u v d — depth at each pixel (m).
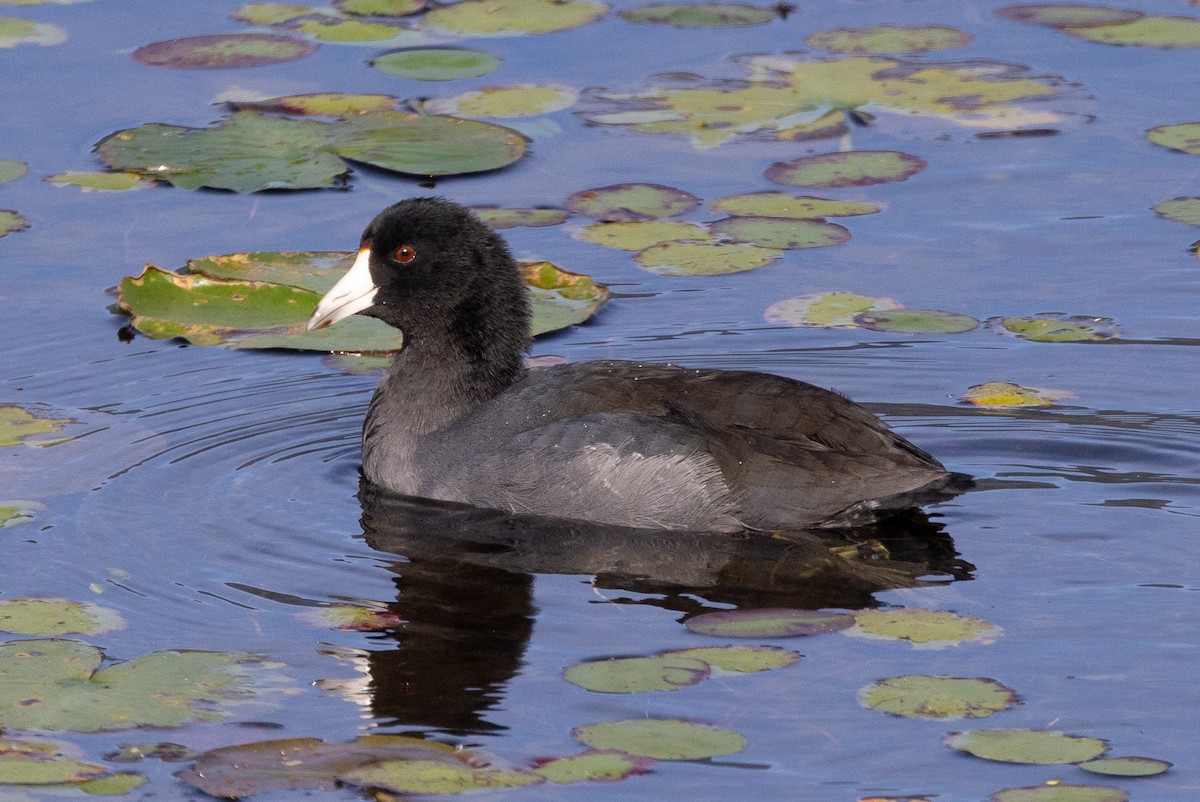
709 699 8.65
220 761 8.12
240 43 19.61
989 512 10.97
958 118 17.95
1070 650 9.10
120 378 13.45
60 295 14.69
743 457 10.92
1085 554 10.33
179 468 11.94
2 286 14.79
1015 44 19.73
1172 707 8.49
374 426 12.08
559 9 21.06
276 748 8.25
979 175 16.77
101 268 15.10
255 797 7.87
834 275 15.04
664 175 16.83
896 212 16.11
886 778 7.96
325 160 16.62
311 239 15.58
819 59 19.36
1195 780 7.86
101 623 9.64
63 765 8.08
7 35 19.91
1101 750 8.09
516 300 12.23
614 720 8.48
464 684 8.92
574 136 17.62
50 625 9.53
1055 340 13.62
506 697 8.77
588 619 9.70
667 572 10.38
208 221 16.02
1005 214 15.98
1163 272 14.78
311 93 18.47
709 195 16.41
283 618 9.75
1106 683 8.74
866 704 8.56
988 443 12.08
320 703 8.73
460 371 12.02
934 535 10.70
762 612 9.69
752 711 8.52
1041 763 7.99
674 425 11.08
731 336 14.12
